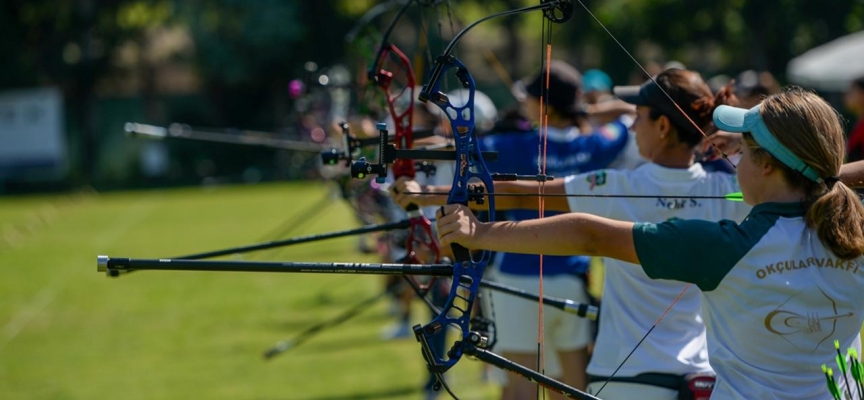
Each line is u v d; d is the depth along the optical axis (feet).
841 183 34.86
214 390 96.58
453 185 39.17
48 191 416.87
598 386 50.11
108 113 483.92
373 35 71.77
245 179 437.99
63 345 122.01
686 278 34.45
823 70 180.14
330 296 150.51
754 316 34.14
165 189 402.52
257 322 131.85
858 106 98.78
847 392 33.71
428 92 39.27
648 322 48.73
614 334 49.83
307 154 151.64
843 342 34.99
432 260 57.98
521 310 64.90
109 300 153.99
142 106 485.15
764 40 397.80
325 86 78.84
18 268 193.57
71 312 145.07
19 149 415.44
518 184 49.44
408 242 53.98
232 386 97.96
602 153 66.59
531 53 504.02
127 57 511.81
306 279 169.17
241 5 443.32
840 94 228.63
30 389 99.66
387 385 96.22
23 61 455.22
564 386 36.68
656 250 34.32
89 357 114.52
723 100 51.78
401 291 117.19
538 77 66.85
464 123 39.42
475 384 95.76
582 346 65.57
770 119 34.53
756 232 34.37
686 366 47.93
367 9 459.32
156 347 118.73
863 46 181.06
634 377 48.34
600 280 114.42
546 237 35.37
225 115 478.18
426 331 37.52
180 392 96.17
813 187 34.78
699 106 48.93
